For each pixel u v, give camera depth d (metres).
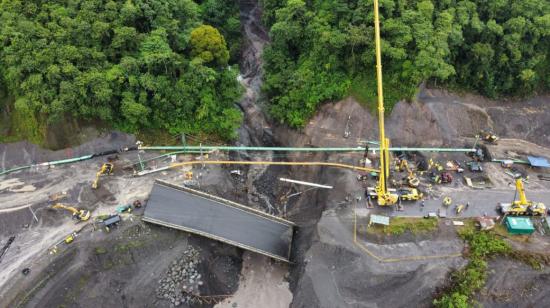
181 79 66.31
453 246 52.66
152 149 65.88
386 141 53.50
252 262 60.66
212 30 68.81
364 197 59.28
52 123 61.25
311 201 65.06
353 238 54.53
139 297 51.69
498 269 49.50
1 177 60.03
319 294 51.31
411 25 65.75
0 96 64.00
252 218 60.38
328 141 69.25
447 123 69.25
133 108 61.41
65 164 62.28
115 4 64.06
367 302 50.00
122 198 58.25
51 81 59.06
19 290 47.94
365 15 67.19
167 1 69.38
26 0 62.62
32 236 53.16
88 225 54.56
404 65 65.56
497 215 56.56
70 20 61.31
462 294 48.03
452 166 64.06
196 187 61.62
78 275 50.34
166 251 54.91
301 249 58.81
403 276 50.44
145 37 65.25
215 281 56.28
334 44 66.50
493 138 68.00
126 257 52.94
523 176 62.97
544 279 48.81
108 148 64.38
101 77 59.91
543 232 54.03
